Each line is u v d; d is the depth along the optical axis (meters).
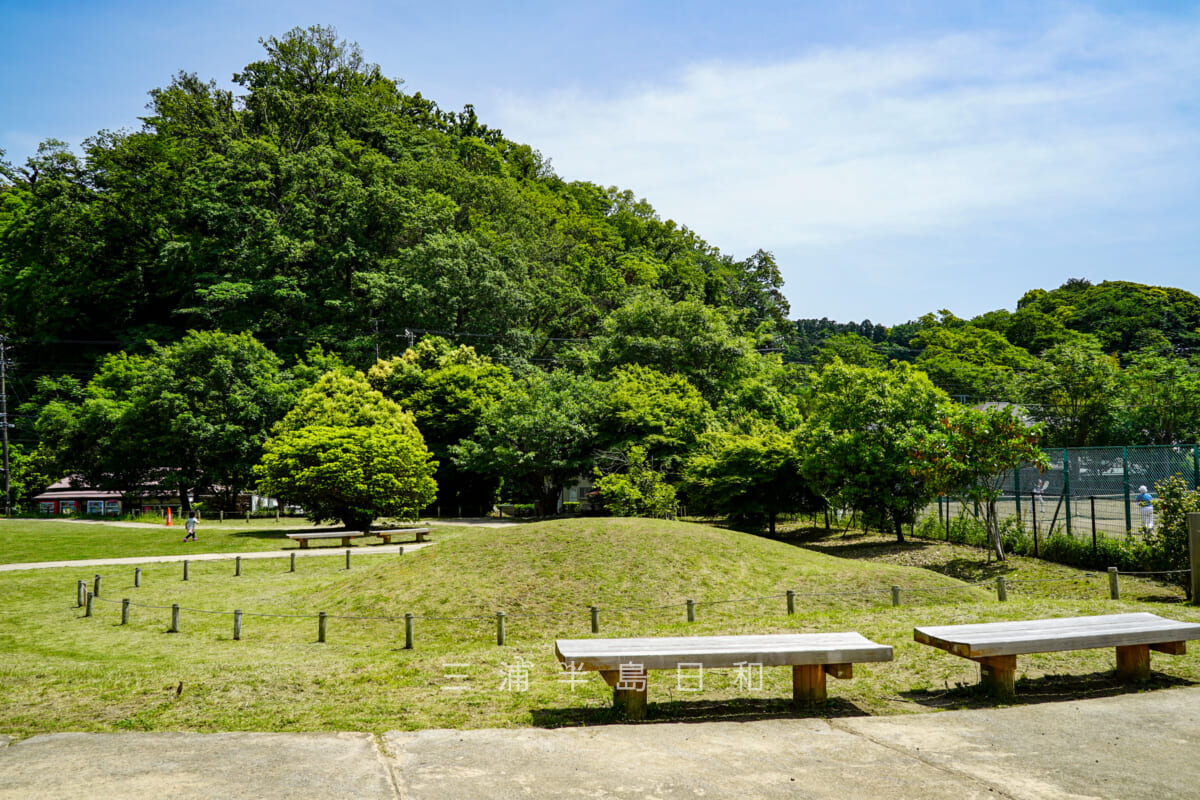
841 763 5.60
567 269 79.44
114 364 57.81
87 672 10.22
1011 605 11.85
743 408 45.09
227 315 61.75
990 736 6.17
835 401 28.62
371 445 34.91
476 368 51.88
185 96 81.62
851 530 31.16
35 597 20.97
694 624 12.39
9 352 71.25
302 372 54.50
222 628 16.16
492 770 5.51
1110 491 26.77
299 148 79.31
